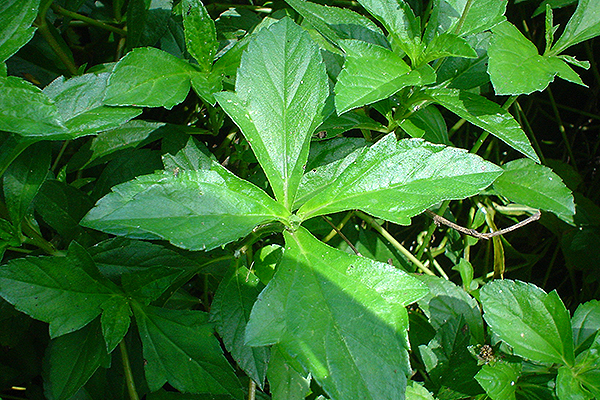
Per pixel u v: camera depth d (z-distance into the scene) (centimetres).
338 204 30
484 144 50
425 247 44
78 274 32
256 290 32
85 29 49
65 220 34
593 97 51
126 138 37
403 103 36
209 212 29
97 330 33
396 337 28
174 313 32
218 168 30
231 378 32
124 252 33
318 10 36
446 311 39
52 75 41
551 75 33
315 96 31
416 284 29
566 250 45
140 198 28
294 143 31
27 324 36
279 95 31
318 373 27
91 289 32
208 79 34
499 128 33
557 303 35
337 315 28
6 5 31
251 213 29
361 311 28
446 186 30
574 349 37
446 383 37
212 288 41
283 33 32
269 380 33
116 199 29
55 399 31
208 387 32
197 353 32
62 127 30
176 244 28
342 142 36
